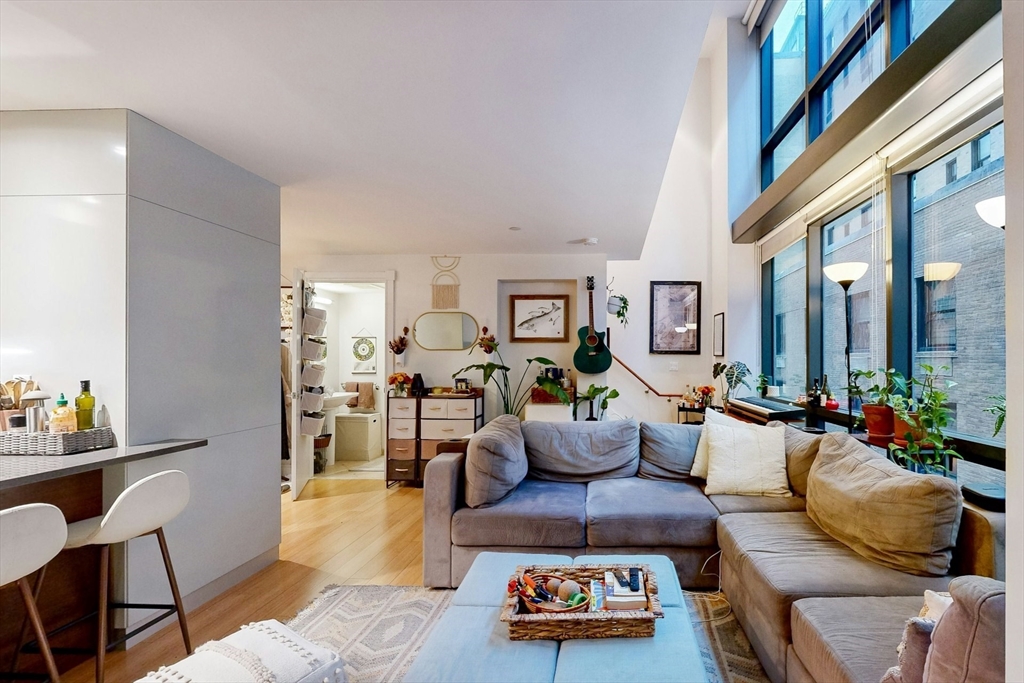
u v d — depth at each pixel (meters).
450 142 2.64
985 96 2.29
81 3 1.57
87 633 2.22
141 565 2.33
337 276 5.58
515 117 2.37
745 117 5.96
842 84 3.93
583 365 5.31
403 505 4.48
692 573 2.71
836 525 2.23
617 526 2.73
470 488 2.88
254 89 2.11
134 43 1.79
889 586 1.80
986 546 1.77
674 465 3.38
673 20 1.67
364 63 1.92
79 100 2.20
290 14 1.63
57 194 2.28
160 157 2.44
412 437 5.14
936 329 2.76
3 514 1.42
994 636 0.91
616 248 5.21
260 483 3.09
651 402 6.93
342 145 2.68
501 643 1.55
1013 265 0.75
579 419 5.41
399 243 4.99
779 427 3.18
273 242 3.24
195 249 2.64
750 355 5.88
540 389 5.21
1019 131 0.73
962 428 2.54
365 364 6.94
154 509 1.94
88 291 2.26
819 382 4.25
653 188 3.36
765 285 5.69
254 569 3.03
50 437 1.98
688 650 1.49
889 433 2.67
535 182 3.24
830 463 2.50
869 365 3.40
